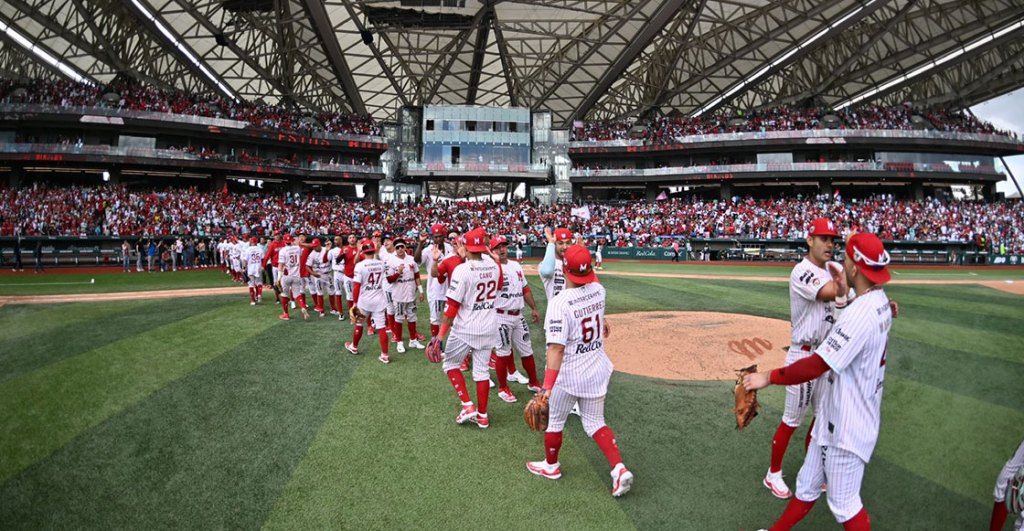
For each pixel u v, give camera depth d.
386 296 8.84
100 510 4.14
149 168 43.03
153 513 4.11
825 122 51.53
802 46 45.19
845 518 3.11
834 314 4.25
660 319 12.35
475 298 5.69
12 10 35.78
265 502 4.25
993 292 17.58
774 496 4.31
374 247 8.43
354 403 6.52
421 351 9.19
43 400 6.57
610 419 6.03
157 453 5.12
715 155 55.47
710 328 11.25
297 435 5.54
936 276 24.98
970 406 6.48
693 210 48.38
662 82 55.16
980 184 53.69
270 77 51.22
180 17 39.72
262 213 40.62
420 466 4.86
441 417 6.08
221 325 11.37
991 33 41.53
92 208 34.00
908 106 54.81
